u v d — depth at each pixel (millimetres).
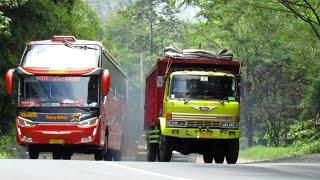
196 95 34000
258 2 43188
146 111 45625
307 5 39719
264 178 19734
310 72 58625
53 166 22406
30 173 19359
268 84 73875
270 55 68875
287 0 40094
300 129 63375
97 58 33594
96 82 33094
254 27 63000
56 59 33312
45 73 32938
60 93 32812
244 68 70875
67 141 32438
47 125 32531
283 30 50938
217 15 51000
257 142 103812
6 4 37938
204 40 76938
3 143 42438
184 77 34156
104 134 34156
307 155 41844
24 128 32594
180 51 36062
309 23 42250
